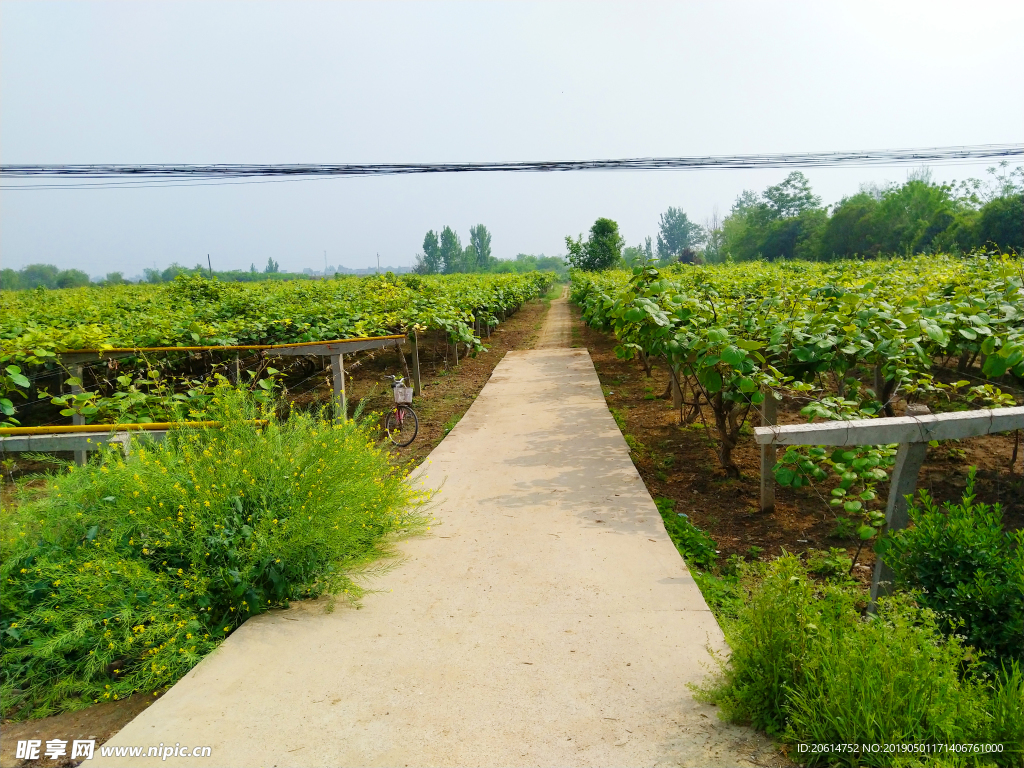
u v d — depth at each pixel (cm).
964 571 310
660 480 686
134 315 1311
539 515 556
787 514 580
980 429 354
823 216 5431
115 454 459
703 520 577
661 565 450
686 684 299
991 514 337
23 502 432
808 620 279
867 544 507
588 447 771
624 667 329
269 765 266
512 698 306
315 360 1322
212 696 317
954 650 258
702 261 6066
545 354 1695
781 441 347
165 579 378
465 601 409
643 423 937
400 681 324
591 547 484
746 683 283
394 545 505
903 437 350
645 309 619
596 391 1130
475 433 870
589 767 258
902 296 650
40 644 348
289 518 414
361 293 1917
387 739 280
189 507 402
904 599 287
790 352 575
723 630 362
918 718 241
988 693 274
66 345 879
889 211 3959
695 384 880
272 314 1305
